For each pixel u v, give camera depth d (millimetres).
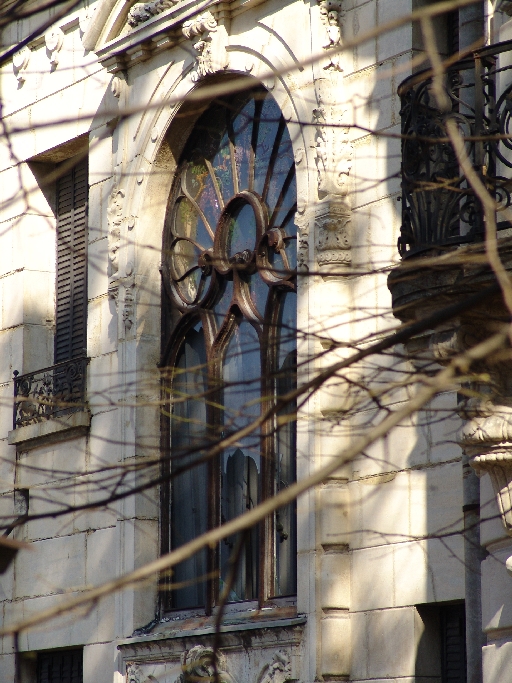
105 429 39781
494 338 11109
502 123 21828
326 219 31719
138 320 38625
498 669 23234
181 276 38469
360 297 29500
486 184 21359
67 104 43188
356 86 32344
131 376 38500
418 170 23016
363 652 30328
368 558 30484
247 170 36625
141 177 38938
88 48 41875
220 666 33469
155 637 35531
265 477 34312
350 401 30875
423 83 22938
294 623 31297
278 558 33969
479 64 22047
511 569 22156
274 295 34719
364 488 30812
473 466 22953
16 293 44750
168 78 38219
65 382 41656
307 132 33062
